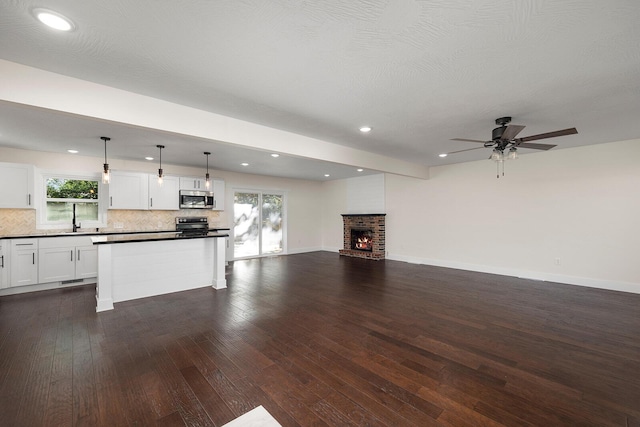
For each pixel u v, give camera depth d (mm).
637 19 1609
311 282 5223
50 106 2238
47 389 2074
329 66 2170
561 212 5043
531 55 2014
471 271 6070
